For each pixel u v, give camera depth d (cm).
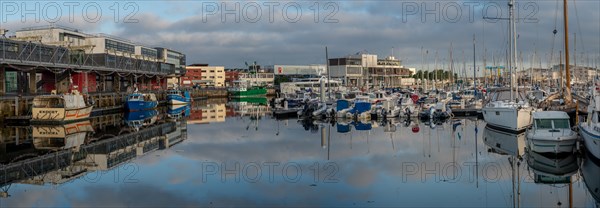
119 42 9369
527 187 2020
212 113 6981
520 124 3662
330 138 3788
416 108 5553
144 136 4056
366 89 9269
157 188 2038
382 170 2403
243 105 9294
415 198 1838
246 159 2767
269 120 5659
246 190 1983
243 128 4681
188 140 3728
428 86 11488
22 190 2039
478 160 2700
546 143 2681
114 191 1992
